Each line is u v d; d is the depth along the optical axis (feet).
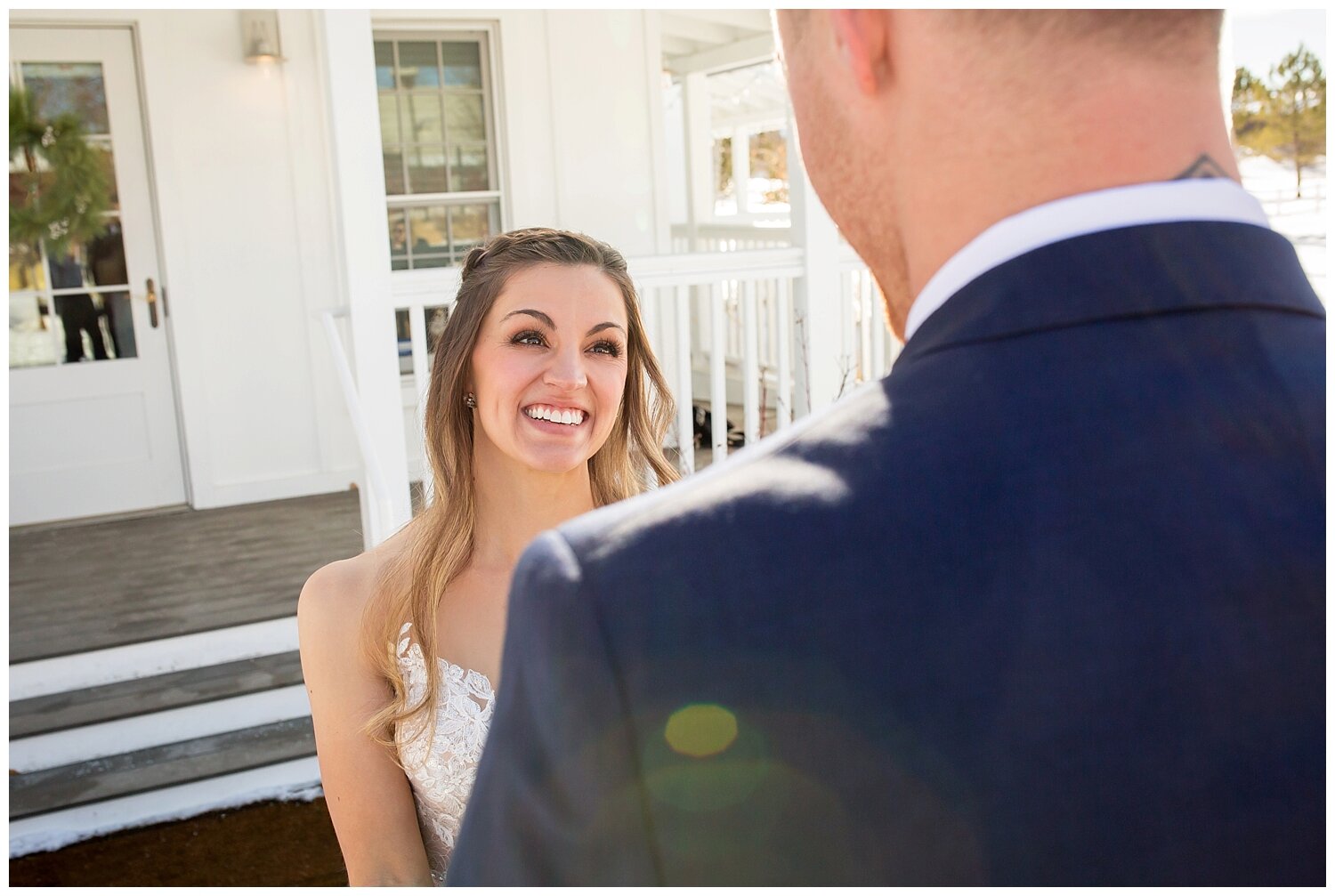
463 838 1.96
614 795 1.69
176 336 19.20
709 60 23.91
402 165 19.83
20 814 12.05
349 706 5.72
